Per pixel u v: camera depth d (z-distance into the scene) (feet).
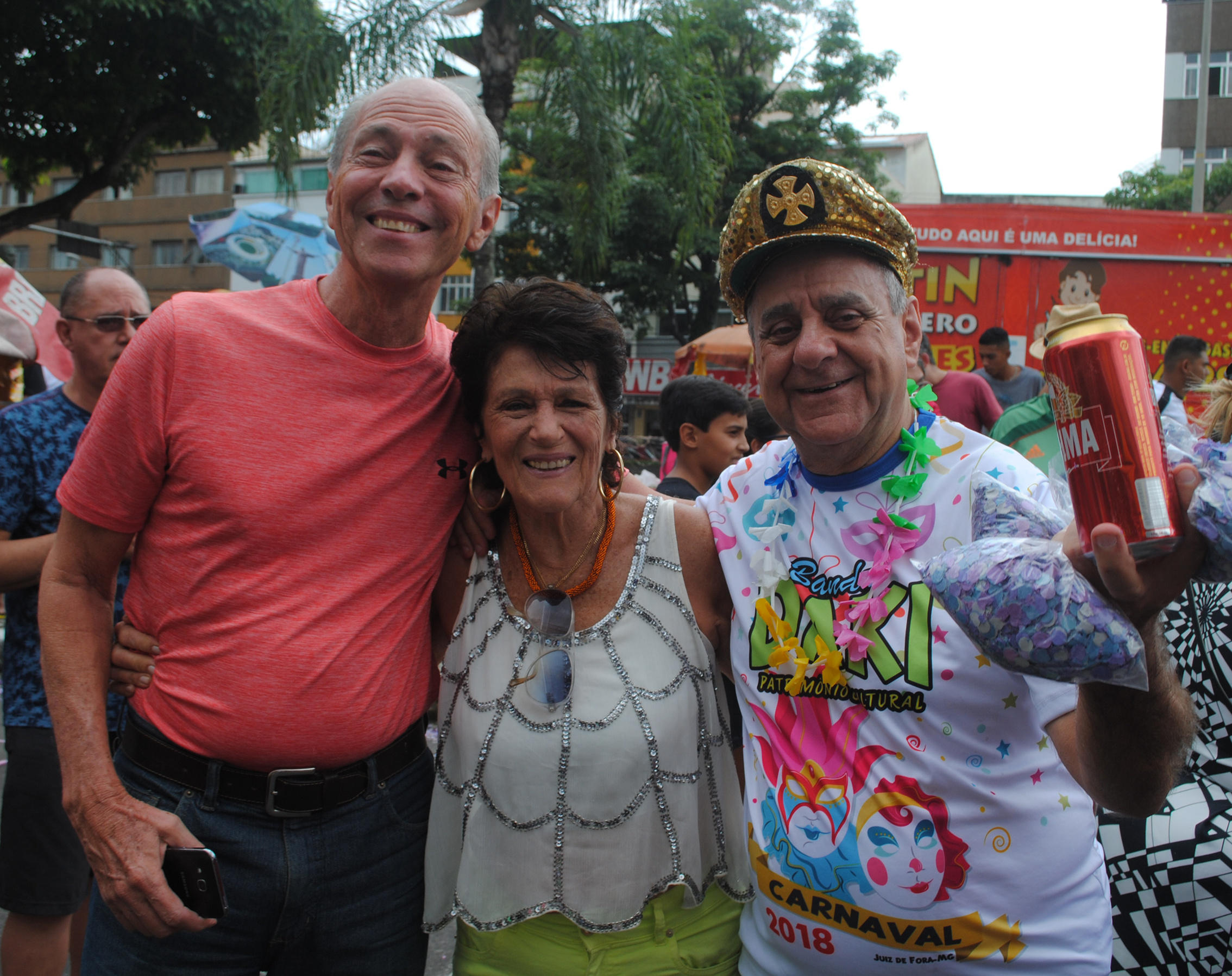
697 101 26.32
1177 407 5.98
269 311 5.40
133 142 41.11
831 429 4.56
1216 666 5.36
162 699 5.17
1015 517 3.78
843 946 4.62
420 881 5.68
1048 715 4.26
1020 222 23.82
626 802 5.08
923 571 3.62
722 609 5.61
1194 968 5.20
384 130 5.23
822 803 4.66
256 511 5.03
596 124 25.34
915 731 4.51
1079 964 4.45
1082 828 4.61
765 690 4.99
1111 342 3.16
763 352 4.80
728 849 5.39
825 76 63.62
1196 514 3.02
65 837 7.43
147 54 38.52
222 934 5.14
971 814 4.45
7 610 7.57
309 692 5.03
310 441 5.19
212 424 5.06
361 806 5.32
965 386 18.94
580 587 5.35
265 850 5.10
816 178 4.46
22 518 7.70
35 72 37.24
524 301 5.00
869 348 4.52
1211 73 94.12
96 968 5.15
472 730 5.30
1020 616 3.24
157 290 94.07
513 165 55.98
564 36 25.08
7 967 7.40
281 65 22.79
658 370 70.79
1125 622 3.20
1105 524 3.06
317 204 87.97
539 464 5.14
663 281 57.62
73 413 7.99
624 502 5.63
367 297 5.31
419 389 5.55
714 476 11.78
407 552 5.45
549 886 5.10
